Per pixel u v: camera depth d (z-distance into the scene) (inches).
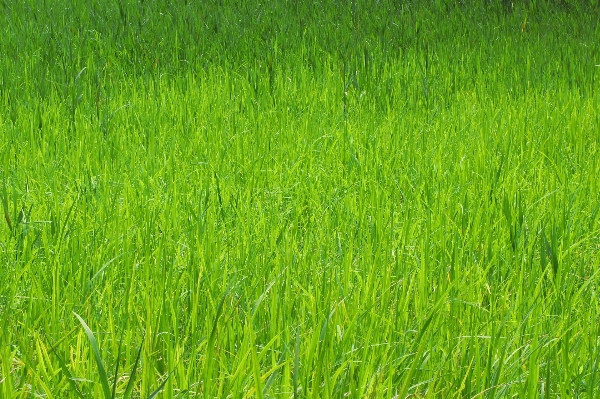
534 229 147.4
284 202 172.2
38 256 135.6
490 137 218.5
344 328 113.0
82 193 164.2
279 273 122.9
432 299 124.6
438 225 150.9
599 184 178.5
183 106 254.1
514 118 242.5
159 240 140.6
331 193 173.5
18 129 229.8
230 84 287.4
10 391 88.9
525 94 280.7
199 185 177.5
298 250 141.7
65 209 156.5
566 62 321.7
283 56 329.7
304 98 269.6
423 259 125.6
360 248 143.5
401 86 292.4
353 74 280.1
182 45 342.3
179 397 92.0
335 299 114.0
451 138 221.8
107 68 301.3
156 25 371.6
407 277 127.9
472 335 106.7
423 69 307.3
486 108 255.4
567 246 144.6
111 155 206.7
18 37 339.9
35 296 119.6
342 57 315.6
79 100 255.6
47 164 191.6
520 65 318.0
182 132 229.6
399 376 98.7
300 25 379.6
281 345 108.3
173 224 151.5
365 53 311.7
